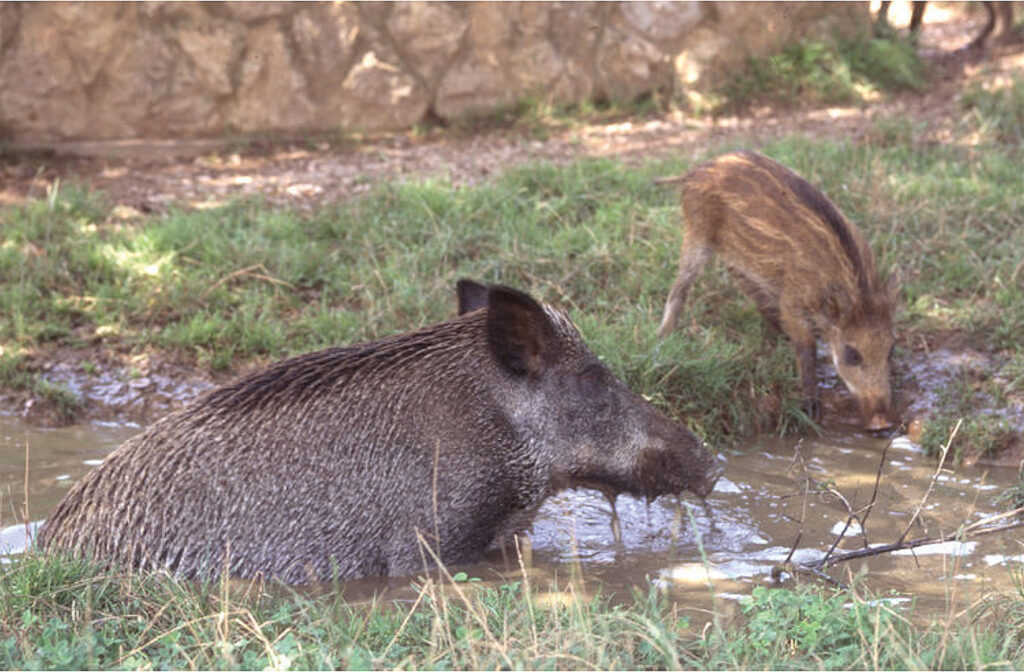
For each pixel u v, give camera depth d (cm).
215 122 1697
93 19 1606
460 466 773
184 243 1282
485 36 1758
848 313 1038
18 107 1617
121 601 669
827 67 1861
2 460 958
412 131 1753
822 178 1394
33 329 1146
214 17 1659
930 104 1777
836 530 845
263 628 640
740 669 568
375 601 691
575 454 796
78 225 1320
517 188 1395
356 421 757
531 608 629
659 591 736
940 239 1273
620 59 1811
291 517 743
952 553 797
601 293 1202
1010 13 2048
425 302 1157
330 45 1708
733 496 916
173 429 742
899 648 562
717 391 1059
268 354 1135
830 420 1092
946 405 1058
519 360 777
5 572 686
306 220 1360
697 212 1132
